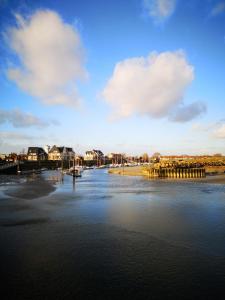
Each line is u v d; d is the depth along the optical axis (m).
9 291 14.10
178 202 41.06
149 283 14.95
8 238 22.80
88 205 38.44
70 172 124.75
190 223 27.86
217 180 85.50
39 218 30.06
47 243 21.52
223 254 19.19
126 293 13.91
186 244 21.30
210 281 15.20
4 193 50.81
